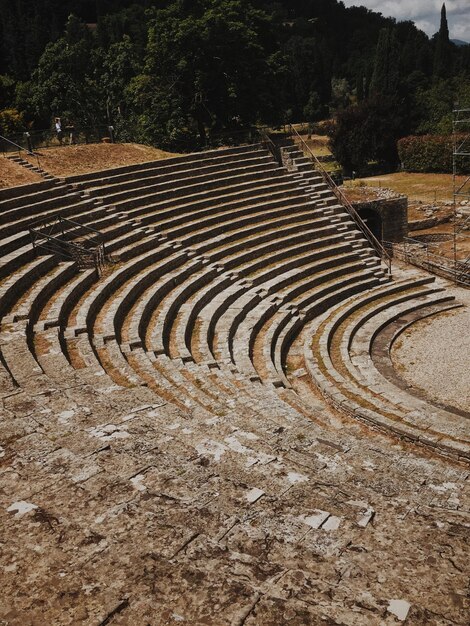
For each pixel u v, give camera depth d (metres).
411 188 57.12
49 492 6.51
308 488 7.61
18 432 8.42
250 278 27.97
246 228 31.84
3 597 4.73
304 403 17.83
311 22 159.38
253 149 39.50
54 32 98.06
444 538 5.86
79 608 4.54
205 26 41.09
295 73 109.19
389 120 72.81
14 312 18.20
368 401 18.28
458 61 117.50
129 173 32.19
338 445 11.57
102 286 22.33
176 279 25.44
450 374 21.56
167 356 18.97
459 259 35.59
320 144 89.56
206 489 6.89
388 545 5.70
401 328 26.62
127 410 11.01
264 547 5.56
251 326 23.70
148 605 4.53
